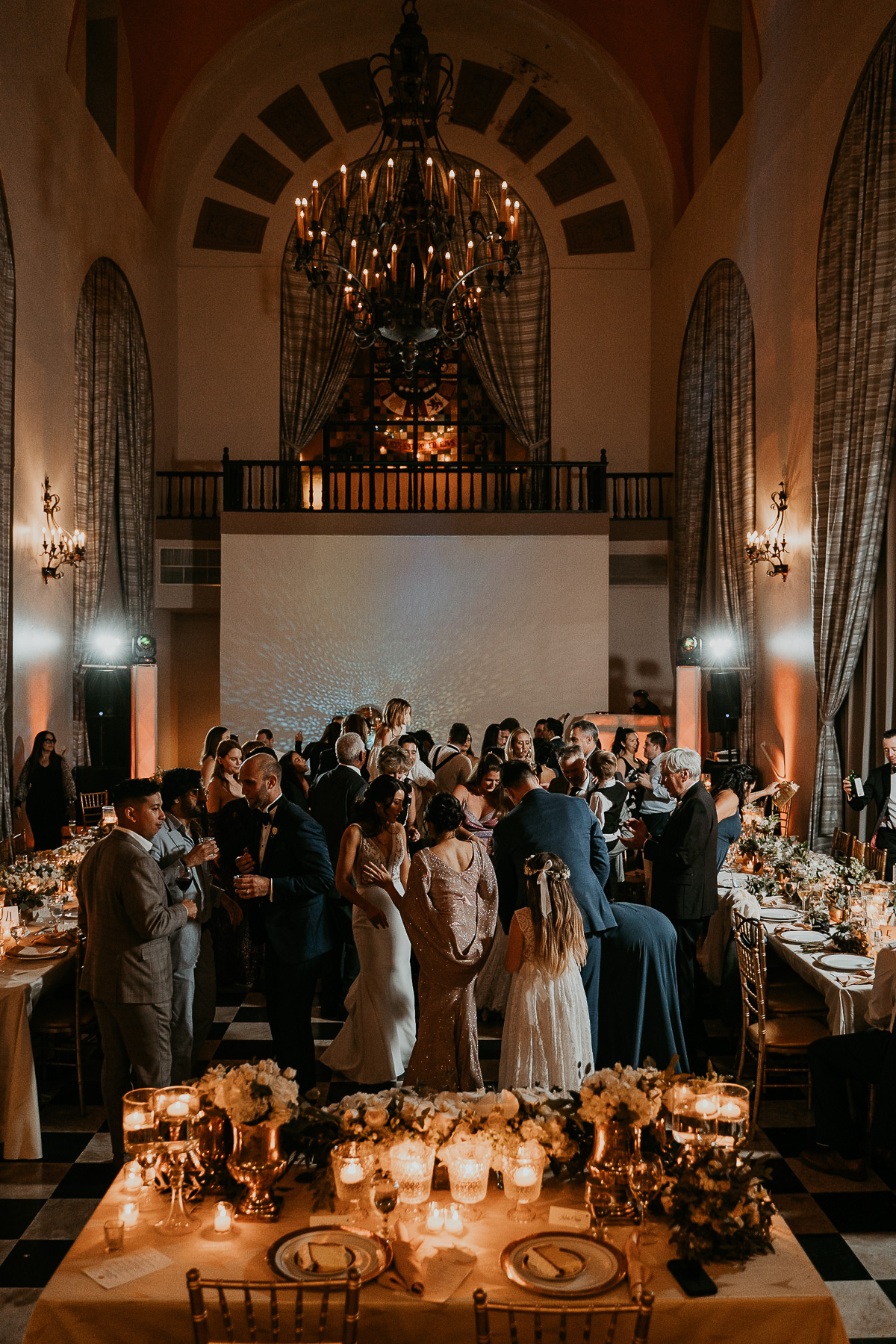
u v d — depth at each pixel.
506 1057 3.79
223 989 6.58
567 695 13.67
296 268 9.24
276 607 13.69
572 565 13.79
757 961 4.69
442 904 4.16
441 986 4.17
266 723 13.60
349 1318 1.87
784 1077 5.19
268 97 15.62
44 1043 4.98
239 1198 2.53
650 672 15.79
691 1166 2.40
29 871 6.19
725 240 12.53
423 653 13.70
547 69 15.55
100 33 12.93
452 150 16.22
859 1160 4.10
